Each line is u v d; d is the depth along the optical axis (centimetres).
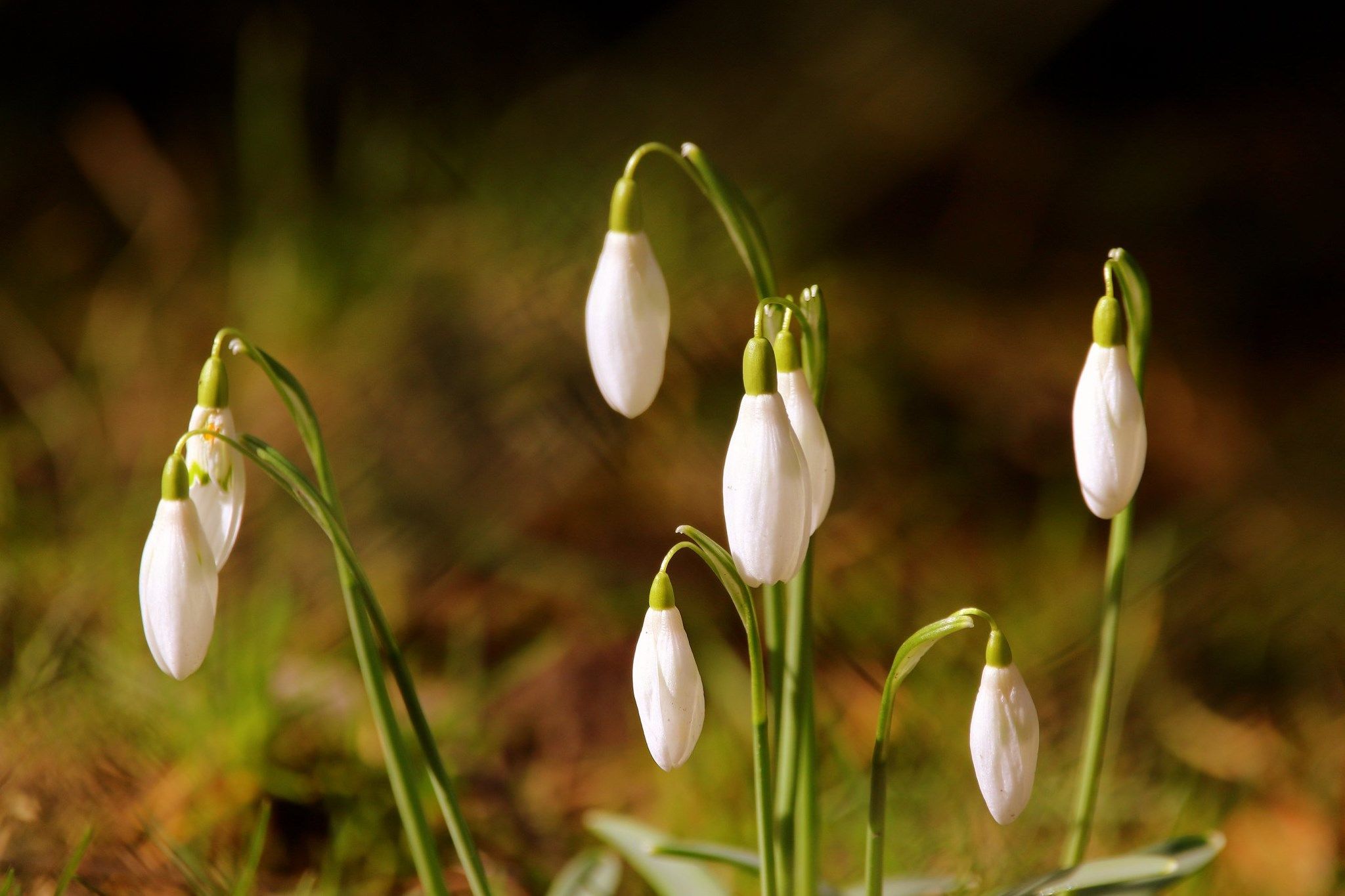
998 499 106
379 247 115
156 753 69
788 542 59
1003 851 70
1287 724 80
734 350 107
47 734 69
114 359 110
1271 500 106
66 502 89
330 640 79
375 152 126
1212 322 140
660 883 65
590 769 73
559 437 96
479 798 71
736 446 59
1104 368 60
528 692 77
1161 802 73
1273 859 71
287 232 120
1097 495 60
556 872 70
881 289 131
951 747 73
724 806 72
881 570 94
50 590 74
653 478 97
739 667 80
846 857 70
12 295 122
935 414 114
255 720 69
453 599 85
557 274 108
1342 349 134
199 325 113
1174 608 93
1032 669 83
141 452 97
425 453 94
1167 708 80
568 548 89
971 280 137
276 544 86
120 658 71
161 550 59
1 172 139
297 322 110
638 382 61
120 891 66
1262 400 126
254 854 65
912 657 60
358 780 70
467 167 125
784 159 139
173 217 131
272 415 101
